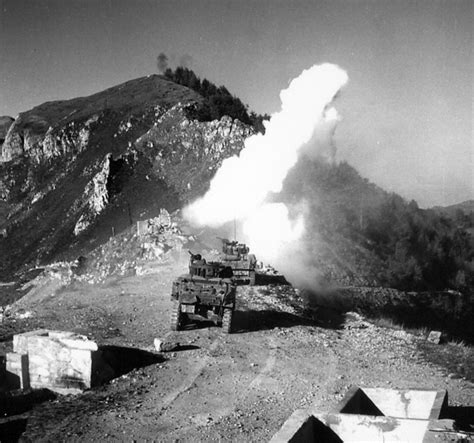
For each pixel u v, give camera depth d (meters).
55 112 169.25
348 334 24.38
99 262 57.34
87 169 133.00
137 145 116.94
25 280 91.81
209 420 14.17
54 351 16.12
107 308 28.34
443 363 19.83
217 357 19.81
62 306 29.52
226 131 109.62
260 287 34.56
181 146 114.12
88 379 16.19
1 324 24.14
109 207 107.00
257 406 15.20
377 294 56.81
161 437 13.14
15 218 127.44
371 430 10.17
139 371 17.86
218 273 25.09
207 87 170.12
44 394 15.72
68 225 114.31
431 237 89.12
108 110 149.38
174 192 103.50
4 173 145.88
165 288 34.31
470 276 79.94
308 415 10.31
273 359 19.78
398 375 18.30
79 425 13.71
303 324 25.94
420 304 59.16
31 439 12.93
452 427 9.57
